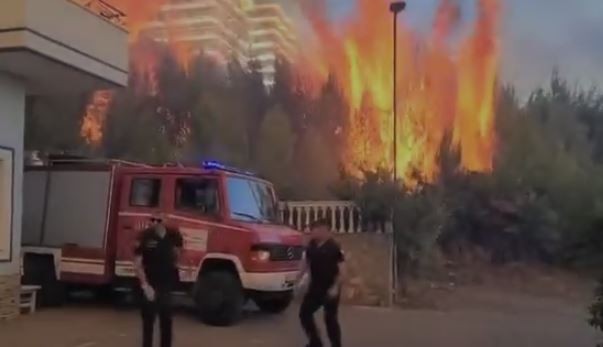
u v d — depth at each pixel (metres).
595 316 7.11
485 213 21.81
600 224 7.22
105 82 12.96
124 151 27.23
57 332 10.37
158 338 9.52
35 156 13.51
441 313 14.05
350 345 9.84
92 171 12.57
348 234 15.52
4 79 11.84
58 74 12.16
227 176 11.65
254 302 12.92
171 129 27.95
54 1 11.23
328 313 8.51
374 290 15.20
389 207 15.69
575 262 7.54
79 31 11.87
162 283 8.32
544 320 13.31
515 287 18.86
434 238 17.08
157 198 11.92
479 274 19.83
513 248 21.41
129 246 12.07
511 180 22.55
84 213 12.54
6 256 11.59
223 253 11.27
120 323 11.27
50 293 12.77
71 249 12.51
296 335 10.45
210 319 11.26
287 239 11.60
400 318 12.92
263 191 12.48
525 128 26.36
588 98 29.47
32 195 12.95
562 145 25.56
